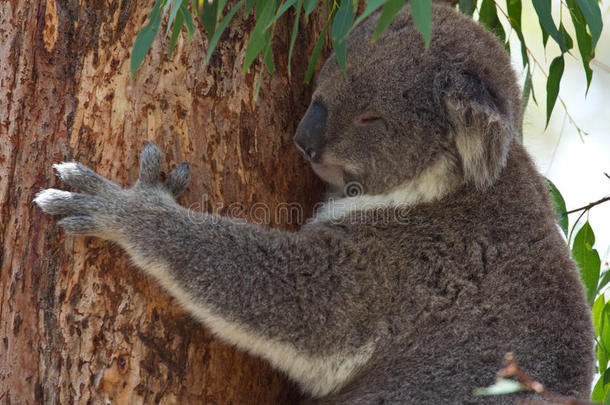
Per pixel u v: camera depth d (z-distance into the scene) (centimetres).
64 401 361
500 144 400
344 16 378
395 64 427
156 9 370
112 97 384
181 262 382
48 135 379
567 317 412
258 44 373
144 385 371
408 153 427
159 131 389
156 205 384
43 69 381
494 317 404
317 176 455
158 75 389
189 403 382
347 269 408
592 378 415
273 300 392
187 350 386
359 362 404
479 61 431
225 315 387
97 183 377
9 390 360
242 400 403
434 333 405
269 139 421
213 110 402
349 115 429
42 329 365
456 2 551
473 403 386
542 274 417
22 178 376
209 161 400
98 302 371
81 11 385
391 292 411
